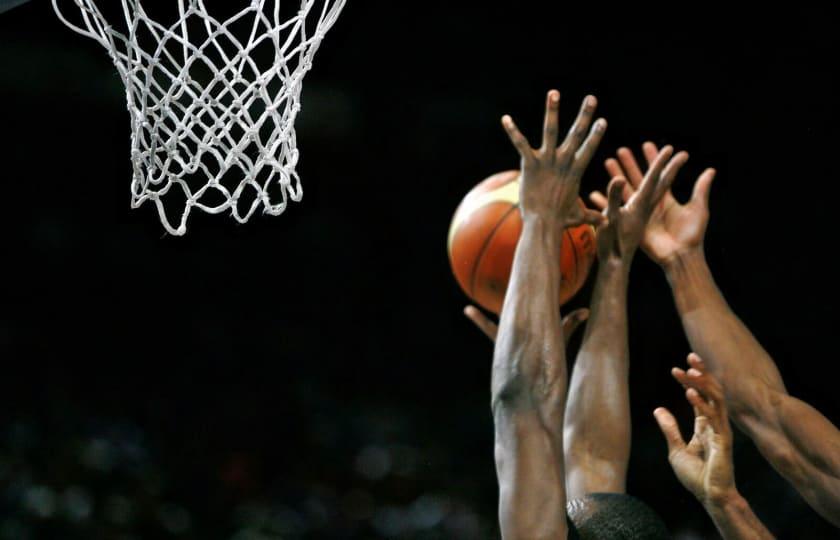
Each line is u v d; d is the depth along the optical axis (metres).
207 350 12.88
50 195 13.45
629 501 3.86
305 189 13.52
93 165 13.41
